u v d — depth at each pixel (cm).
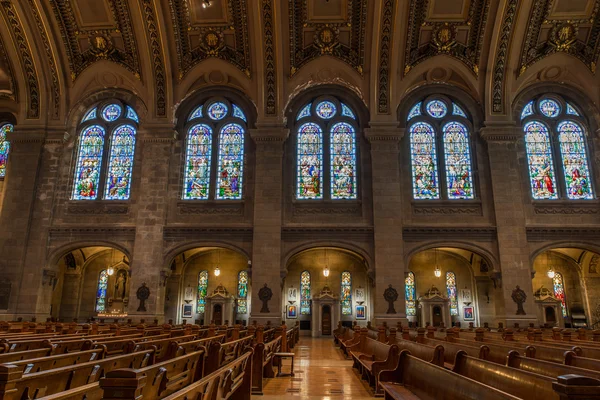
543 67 2803
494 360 875
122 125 2906
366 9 2692
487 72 2764
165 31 2719
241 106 2905
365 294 3069
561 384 333
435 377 593
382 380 768
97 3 2667
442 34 2755
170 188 2750
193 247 2647
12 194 2717
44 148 2816
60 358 621
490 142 2719
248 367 837
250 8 2656
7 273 2591
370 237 2628
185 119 2894
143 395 473
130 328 1633
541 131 2808
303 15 2719
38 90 2853
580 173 2734
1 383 345
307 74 2889
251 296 2527
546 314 2866
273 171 2698
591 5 2611
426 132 2834
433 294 2962
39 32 2744
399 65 2834
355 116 2886
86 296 3064
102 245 2667
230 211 2712
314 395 958
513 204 2619
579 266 3016
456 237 2609
